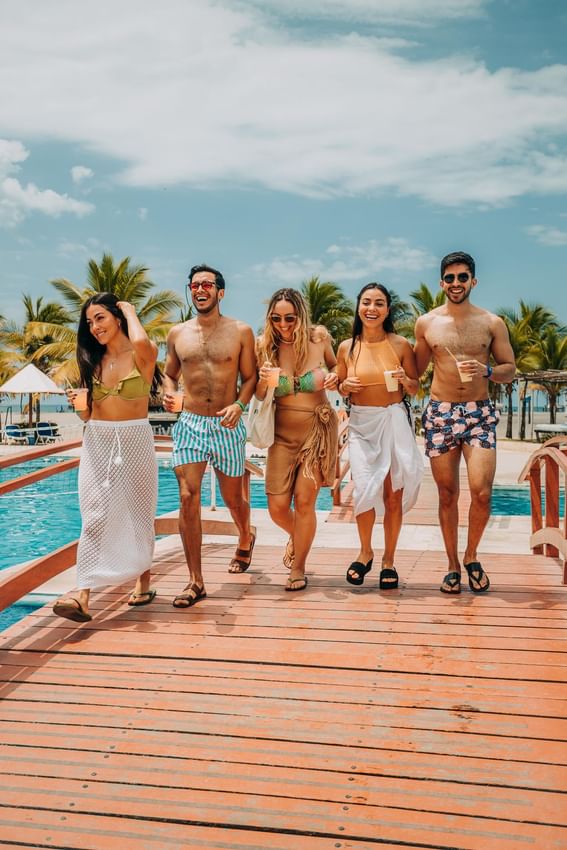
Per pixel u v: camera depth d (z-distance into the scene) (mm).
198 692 3785
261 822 2812
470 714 3523
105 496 4613
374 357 5246
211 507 10188
